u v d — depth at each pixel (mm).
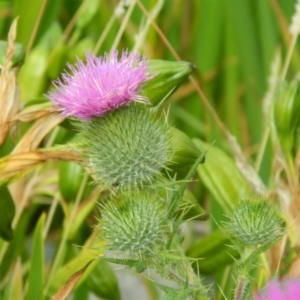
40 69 540
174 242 415
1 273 529
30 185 518
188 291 397
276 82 532
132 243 406
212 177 509
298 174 500
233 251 501
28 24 561
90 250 498
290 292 372
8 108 479
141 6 526
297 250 489
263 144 535
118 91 430
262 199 427
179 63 471
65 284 448
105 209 418
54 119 479
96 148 431
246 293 410
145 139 427
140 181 426
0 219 482
